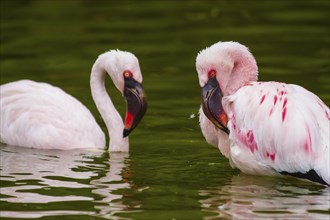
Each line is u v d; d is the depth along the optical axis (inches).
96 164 482.9
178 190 427.5
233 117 449.7
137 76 497.4
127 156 502.0
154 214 386.0
